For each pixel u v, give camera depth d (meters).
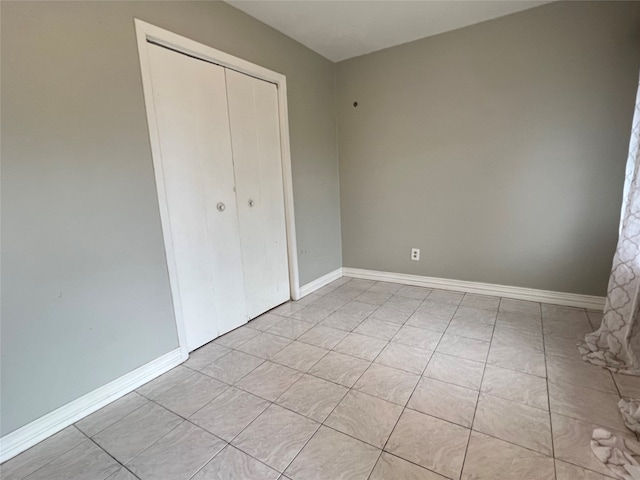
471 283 2.94
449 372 1.76
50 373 1.43
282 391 1.67
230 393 1.67
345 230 3.56
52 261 1.41
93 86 1.50
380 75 3.02
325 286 3.33
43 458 1.31
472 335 2.15
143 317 1.78
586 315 2.36
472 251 2.89
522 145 2.53
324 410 1.51
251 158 2.43
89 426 1.48
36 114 1.33
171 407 1.58
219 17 2.06
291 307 2.79
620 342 1.80
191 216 2.04
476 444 1.27
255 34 2.33
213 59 2.05
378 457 1.24
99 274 1.58
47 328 1.41
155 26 1.71
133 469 1.24
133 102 1.66
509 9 2.33
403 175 3.09
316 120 3.06
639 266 1.70
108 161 1.58
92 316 1.56
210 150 2.12
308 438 1.35
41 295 1.39
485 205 2.76
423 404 1.52
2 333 1.29
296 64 2.75
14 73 1.26
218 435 1.39
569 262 2.50
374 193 3.29
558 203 2.47
